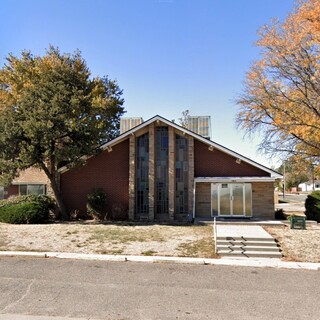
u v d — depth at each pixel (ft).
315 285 28.50
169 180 73.00
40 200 71.00
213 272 32.73
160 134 75.92
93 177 76.74
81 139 66.54
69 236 49.06
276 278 30.71
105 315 21.47
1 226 57.77
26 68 96.94
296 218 56.24
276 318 21.22
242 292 26.43
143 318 21.06
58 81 68.59
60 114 63.31
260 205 72.43
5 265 34.63
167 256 38.88
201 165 75.31
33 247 42.68
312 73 75.00
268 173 73.46
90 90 109.50
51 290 26.43
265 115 84.58
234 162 74.79
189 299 24.63
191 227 58.29
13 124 61.36
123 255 39.01
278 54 77.56
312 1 70.49
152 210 72.13
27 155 60.80
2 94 96.37
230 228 55.57
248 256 39.68
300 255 39.58
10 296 24.94
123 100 126.31
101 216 72.18
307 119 74.49
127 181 75.87
